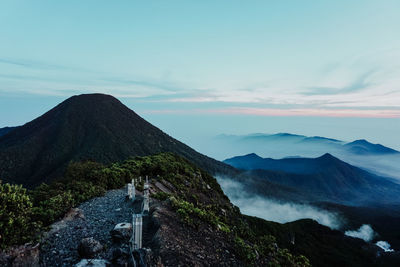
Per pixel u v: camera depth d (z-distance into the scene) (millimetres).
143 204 12516
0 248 6605
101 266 6539
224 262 9297
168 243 8633
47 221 10508
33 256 7027
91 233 10055
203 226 12055
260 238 17047
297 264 13547
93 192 17500
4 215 7184
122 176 22859
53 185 17672
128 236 9203
